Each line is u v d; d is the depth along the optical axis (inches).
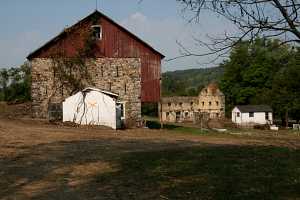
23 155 686.5
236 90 3467.0
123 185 473.1
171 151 719.7
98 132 1214.9
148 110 3777.1
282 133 2121.1
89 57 1555.1
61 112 1540.4
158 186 458.9
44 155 691.4
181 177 496.4
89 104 1455.5
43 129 1186.0
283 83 2728.8
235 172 514.3
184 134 1330.0
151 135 1192.2
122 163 604.1
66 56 1542.8
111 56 1567.4
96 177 521.3
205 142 987.3
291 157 641.6
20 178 518.0
